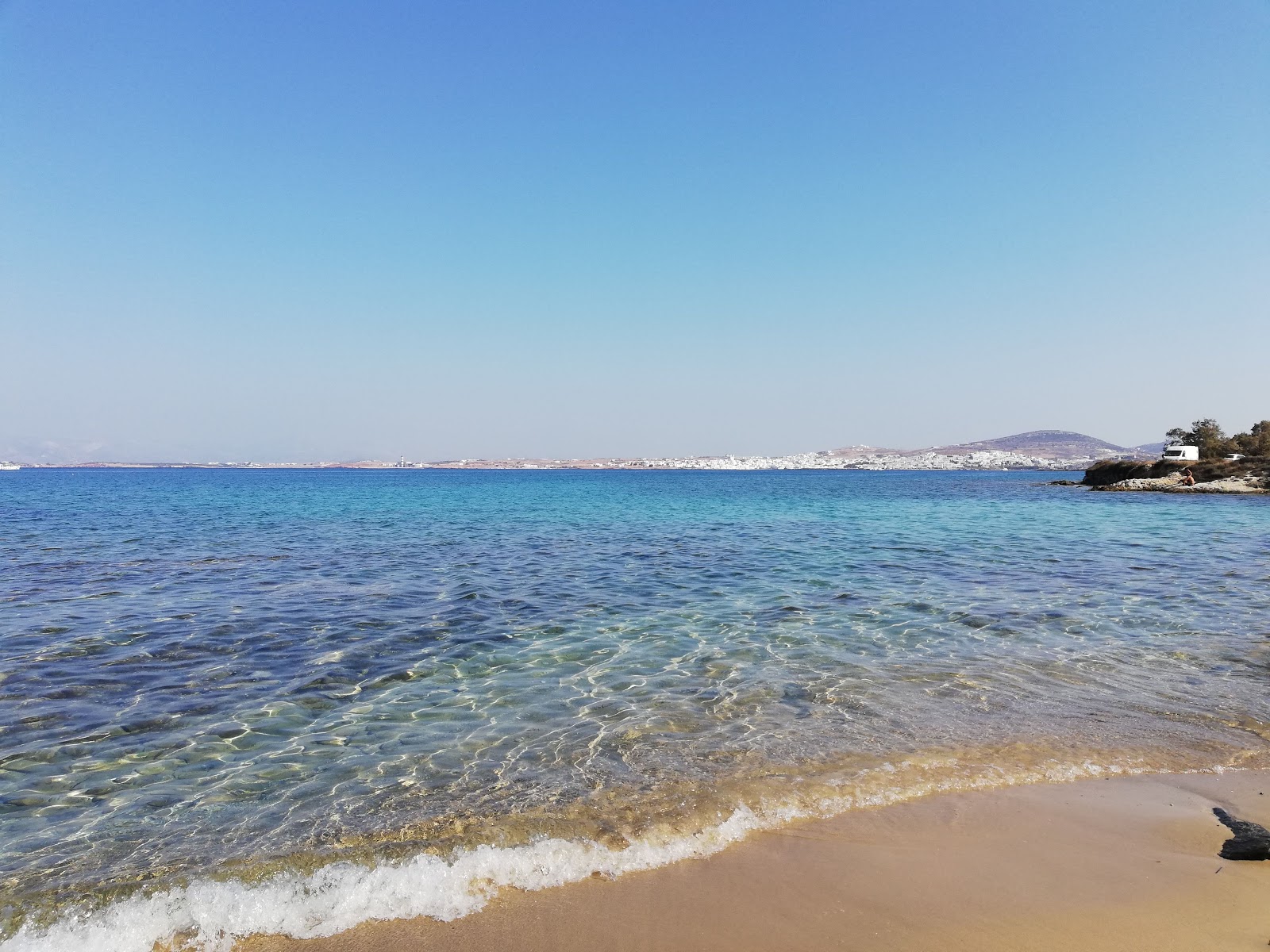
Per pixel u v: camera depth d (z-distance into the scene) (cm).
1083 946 427
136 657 1062
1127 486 8700
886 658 1063
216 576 1803
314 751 724
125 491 7494
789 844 548
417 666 1021
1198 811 603
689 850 538
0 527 3152
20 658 1047
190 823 580
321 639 1167
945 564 2050
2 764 692
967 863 521
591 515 4272
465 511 4581
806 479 14825
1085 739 757
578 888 490
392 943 434
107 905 470
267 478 15175
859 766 686
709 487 9788
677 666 1024
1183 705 859
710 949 425
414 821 580
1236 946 427
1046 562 2084
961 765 691
